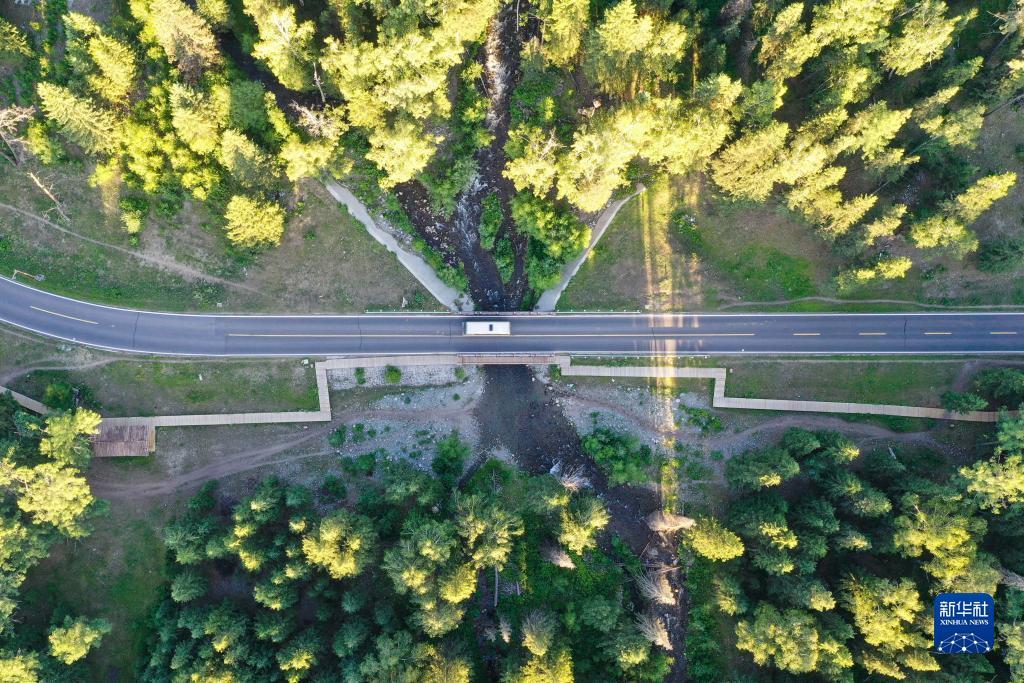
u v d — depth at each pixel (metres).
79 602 90.94
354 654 83.75
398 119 81.69
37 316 92.56
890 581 81.44
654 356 96.19
